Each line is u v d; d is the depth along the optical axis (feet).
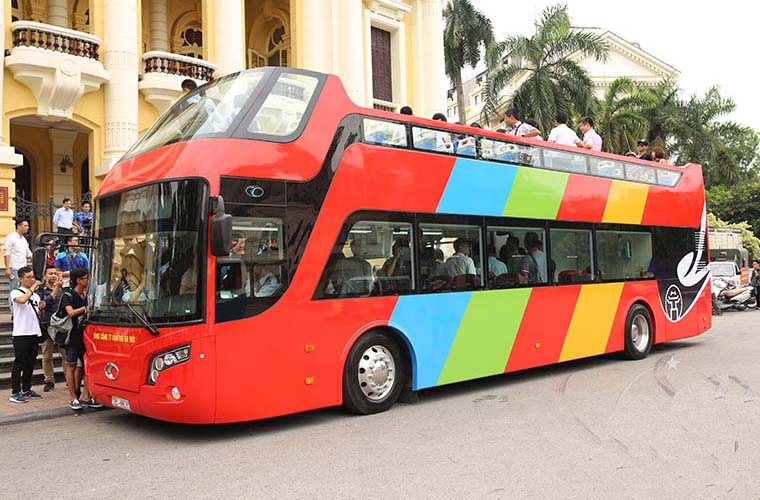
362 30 76.95
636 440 21.39
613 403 27.14
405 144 27.55
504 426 23.57
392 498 16.25
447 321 28.37
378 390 26.11
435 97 83.97
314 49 72.74
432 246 28.09
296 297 23.25
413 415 25.58
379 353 26.18
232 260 21.65
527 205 32.71
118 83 54.85
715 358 39.52
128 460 20.35
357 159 25.68
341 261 24.81
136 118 55.83
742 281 111.45
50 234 23.93
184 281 21.15
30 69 50.16
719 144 128.57
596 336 36.37
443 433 22.68
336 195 24.80
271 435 22.93
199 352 20.79
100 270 24.11
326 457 20.02
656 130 125.18
